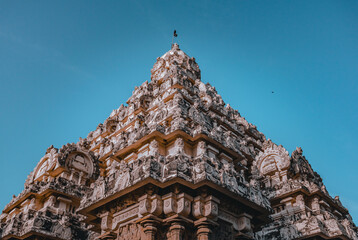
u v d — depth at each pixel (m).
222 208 18.06
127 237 17.44
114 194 17.70
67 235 25.06
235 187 17.70
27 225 24.30
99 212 19.58
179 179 16.28
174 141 19.98
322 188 28.83
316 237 23.64
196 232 16.70
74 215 26.77
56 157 30.14
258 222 20.50
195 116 21.70
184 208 16.33
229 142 21.67
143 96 34.84
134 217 17.62
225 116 33.59
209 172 16.95
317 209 26.62
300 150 33.09
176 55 42.62
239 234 18.17
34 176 32.22
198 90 34.66
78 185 28.70
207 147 20.05
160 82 37.88
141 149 20.64
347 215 31.81
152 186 16.77
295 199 27.08
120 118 36.59
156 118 22.62
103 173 32.50
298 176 30.03
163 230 16.77
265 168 31.08
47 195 27.39
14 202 28.69
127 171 17.77
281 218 26.75
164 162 17.67
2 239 24.62
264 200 19.61
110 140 35.41
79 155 31.59
